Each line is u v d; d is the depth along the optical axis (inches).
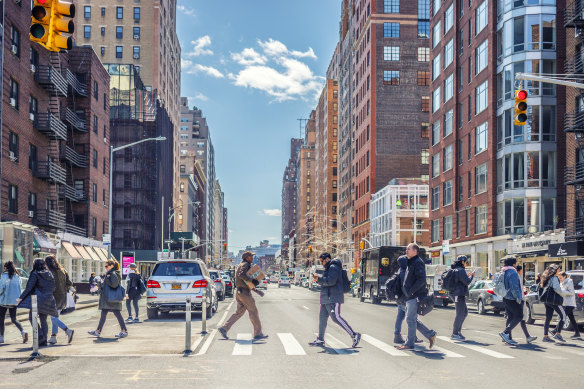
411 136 3373.5
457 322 578.2
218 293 1418.6
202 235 6879.9
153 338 577.9
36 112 1632.6
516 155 1674.5
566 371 393.1
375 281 1497.3
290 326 724.0
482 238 1839.3
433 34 2448.3
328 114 5452.8
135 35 3718.0
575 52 1421.0
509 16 1715.1
